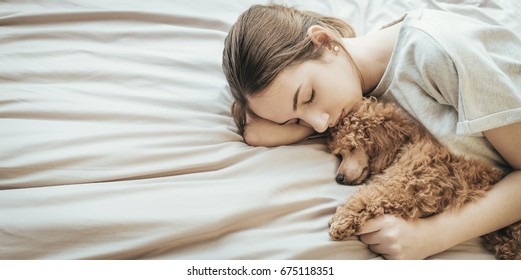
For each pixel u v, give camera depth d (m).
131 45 1.29
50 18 1.31
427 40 0.94
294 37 0.99
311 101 0.97
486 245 0.93
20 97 1.08
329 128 1.03
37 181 0.93
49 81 1.16
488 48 0.99
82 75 1.17
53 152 0.97
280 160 1.00
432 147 0.93
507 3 1.26
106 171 0.96
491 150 0.95
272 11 1.05
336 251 0.86
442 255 0.90
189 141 1.04
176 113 1.10
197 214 0.88
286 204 0.92
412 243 0.86
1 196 0.89
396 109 0.98
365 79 1.06
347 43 1.07
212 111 1.14
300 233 0.89
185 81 1.19
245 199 0.90
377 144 0.96
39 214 0.86
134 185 0.93
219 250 0.87
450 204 0.89
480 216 0.88
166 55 1.25
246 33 1.00
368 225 0.88
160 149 1.00
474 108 0.88
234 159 1.01
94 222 0.85
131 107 1.11
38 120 1.05
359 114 0.97
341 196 0.95
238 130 1.10
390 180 0.91
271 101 0.97
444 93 0.93
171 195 0.91
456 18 1.03
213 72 1.21
